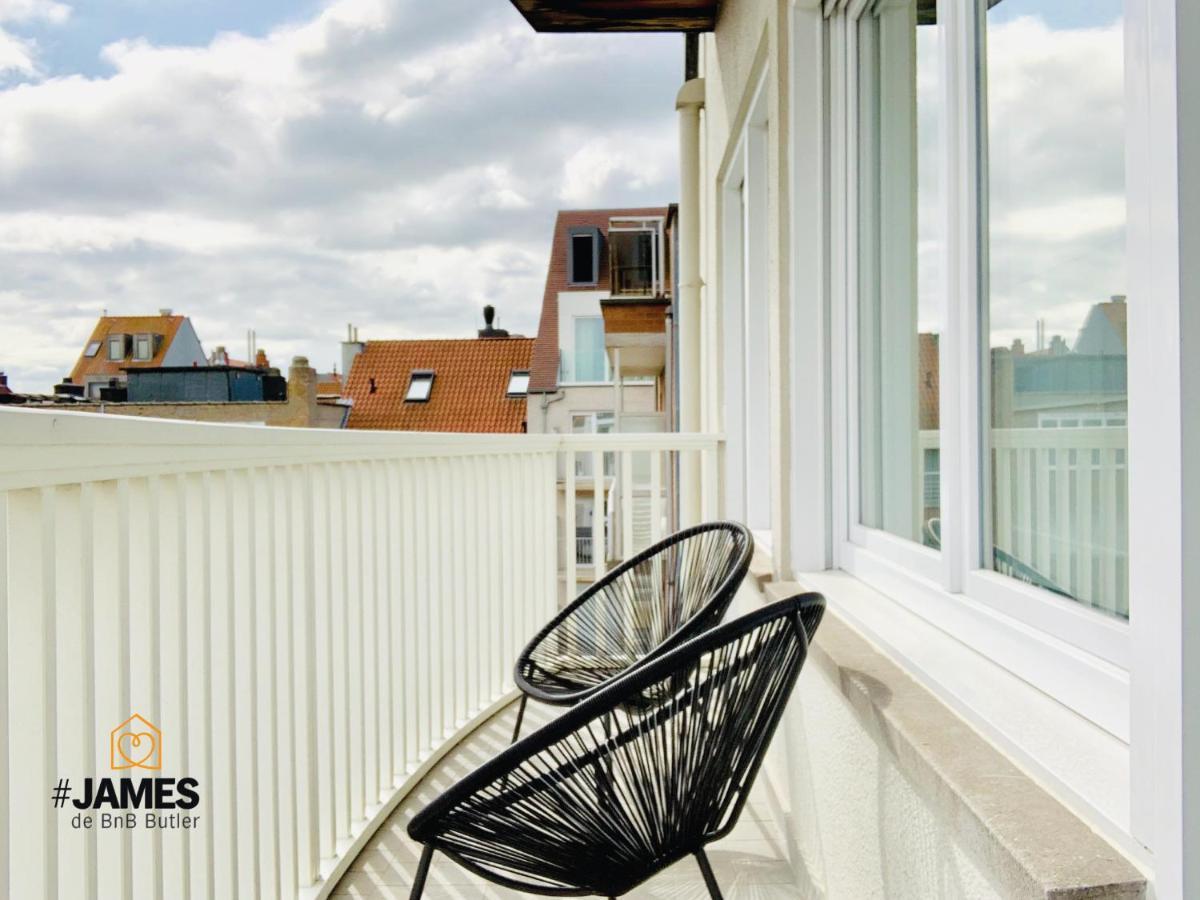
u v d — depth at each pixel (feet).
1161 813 2.59
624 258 36.76
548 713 11.12
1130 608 2.77
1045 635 4.06
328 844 6.92
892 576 6.15
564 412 88.33
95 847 4.00
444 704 9.76
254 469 5.74
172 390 101.40
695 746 4.32
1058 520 4.00
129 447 4.22
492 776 4.09
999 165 4.42
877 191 6.67
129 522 4.57
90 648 3.95
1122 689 3.44
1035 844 2.84
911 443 6.00
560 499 60.95
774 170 8.01
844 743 5.33
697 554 8.54
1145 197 2.64
